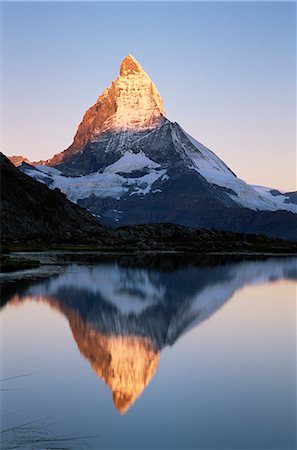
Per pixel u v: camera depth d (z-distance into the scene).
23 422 19.92
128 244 171.62
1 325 37.31
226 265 103.56
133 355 29.61
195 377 25.77
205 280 73.19
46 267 85.38
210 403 22.22
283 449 18.08
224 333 36.38
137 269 88.50
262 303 51.94
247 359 29.08
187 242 184.00
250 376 25.86
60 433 19.02
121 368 27.02
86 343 32.19
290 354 30.33
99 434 18.94
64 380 24.83
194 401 22.42
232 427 19.92
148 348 31.38
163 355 29.81
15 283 61.25
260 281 73.88
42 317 40.47
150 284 66.62
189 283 68.81
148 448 18.14
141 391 23.59
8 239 164.50
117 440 18.39
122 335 34.81
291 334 36.25
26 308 44.44
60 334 34.56
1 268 77.88
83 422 20.03
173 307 47.72
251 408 21.67
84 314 42.25
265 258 131.38
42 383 24.41
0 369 26.69
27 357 28.83
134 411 21.22
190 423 20.02
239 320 41.75
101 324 38.38
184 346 32.19
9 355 29.33
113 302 49.59
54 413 20.73
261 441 18.72
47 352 29.83
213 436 19.09
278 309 47.97
